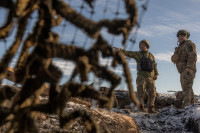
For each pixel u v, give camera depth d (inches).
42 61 43.8
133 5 47.9
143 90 249.4
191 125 188.7
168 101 301.1
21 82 46.7
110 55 46.9
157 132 188.7
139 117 216.8
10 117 53.7
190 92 242.8
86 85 49.2
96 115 126.8
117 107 255.6
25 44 46.8
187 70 239.3
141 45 249.4
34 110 47.4
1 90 53.9
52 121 103.9
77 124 108.6
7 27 48.2
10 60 47.3
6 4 48.4
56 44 43.5
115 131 121.9
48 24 46.8
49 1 44.6
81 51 44.0
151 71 249.1
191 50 240.8
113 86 49.5
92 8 45.7
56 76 44.1
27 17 47.2
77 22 42.6
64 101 47.3
